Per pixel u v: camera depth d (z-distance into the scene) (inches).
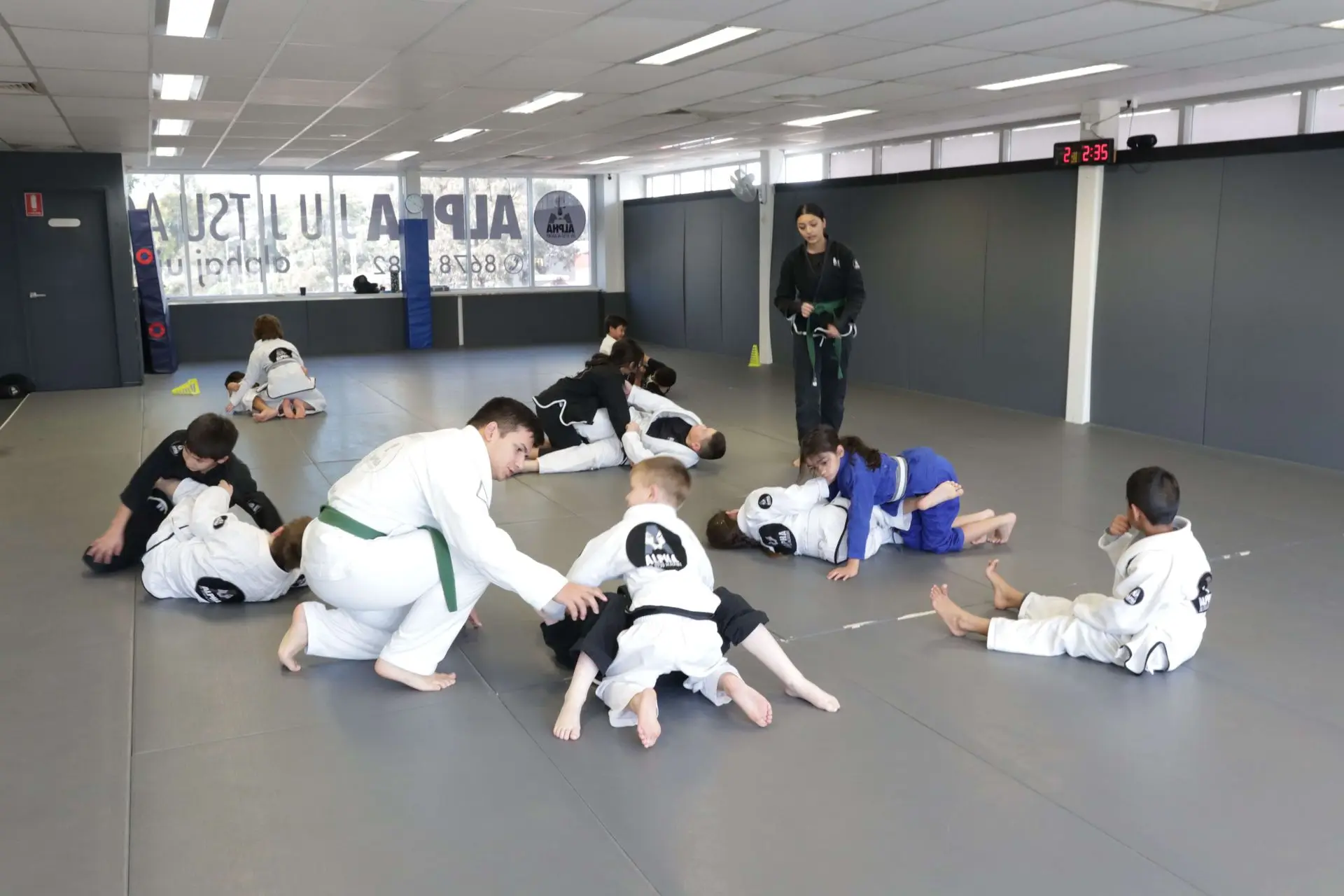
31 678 138.6
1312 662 141.9
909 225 418.6
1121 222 328.2
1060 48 244.7
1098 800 106.3
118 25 204.7
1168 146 309.3
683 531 126.3
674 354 582.9
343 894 91.7
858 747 118.3
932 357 413.7
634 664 120.8
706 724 124.4
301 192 612.7
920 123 402.6
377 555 126.9
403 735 122.2
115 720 126.0
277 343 360.8
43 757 116.8
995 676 138.3
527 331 671.1
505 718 126.6
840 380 267.9
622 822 103.0
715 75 280.8
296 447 304.8
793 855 97.0
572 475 267.9
